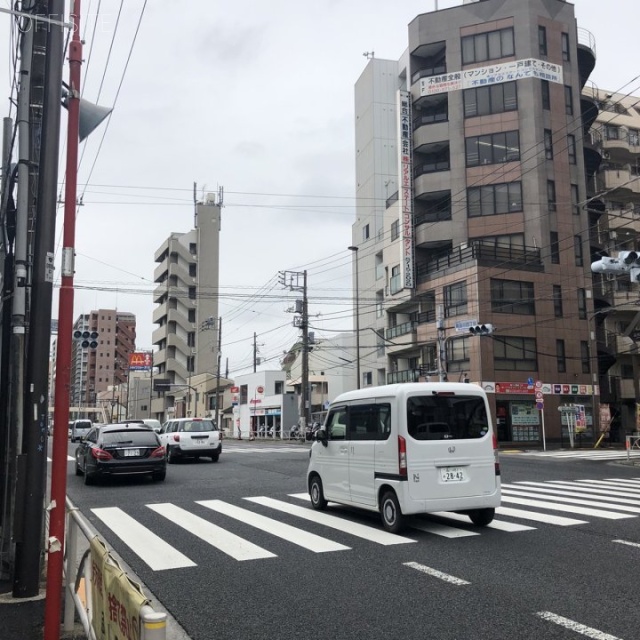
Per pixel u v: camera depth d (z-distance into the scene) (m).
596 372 38.78
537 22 40.75
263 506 11.16
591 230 42.47
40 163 5.37
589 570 6.41
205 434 21.92
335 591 5.80
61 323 4.40
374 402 9.22
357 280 52.56
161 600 5.61
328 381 61.91
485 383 35.47
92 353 110.44
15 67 8.02
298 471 18.09
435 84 41.81
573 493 12.71
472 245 37.38
